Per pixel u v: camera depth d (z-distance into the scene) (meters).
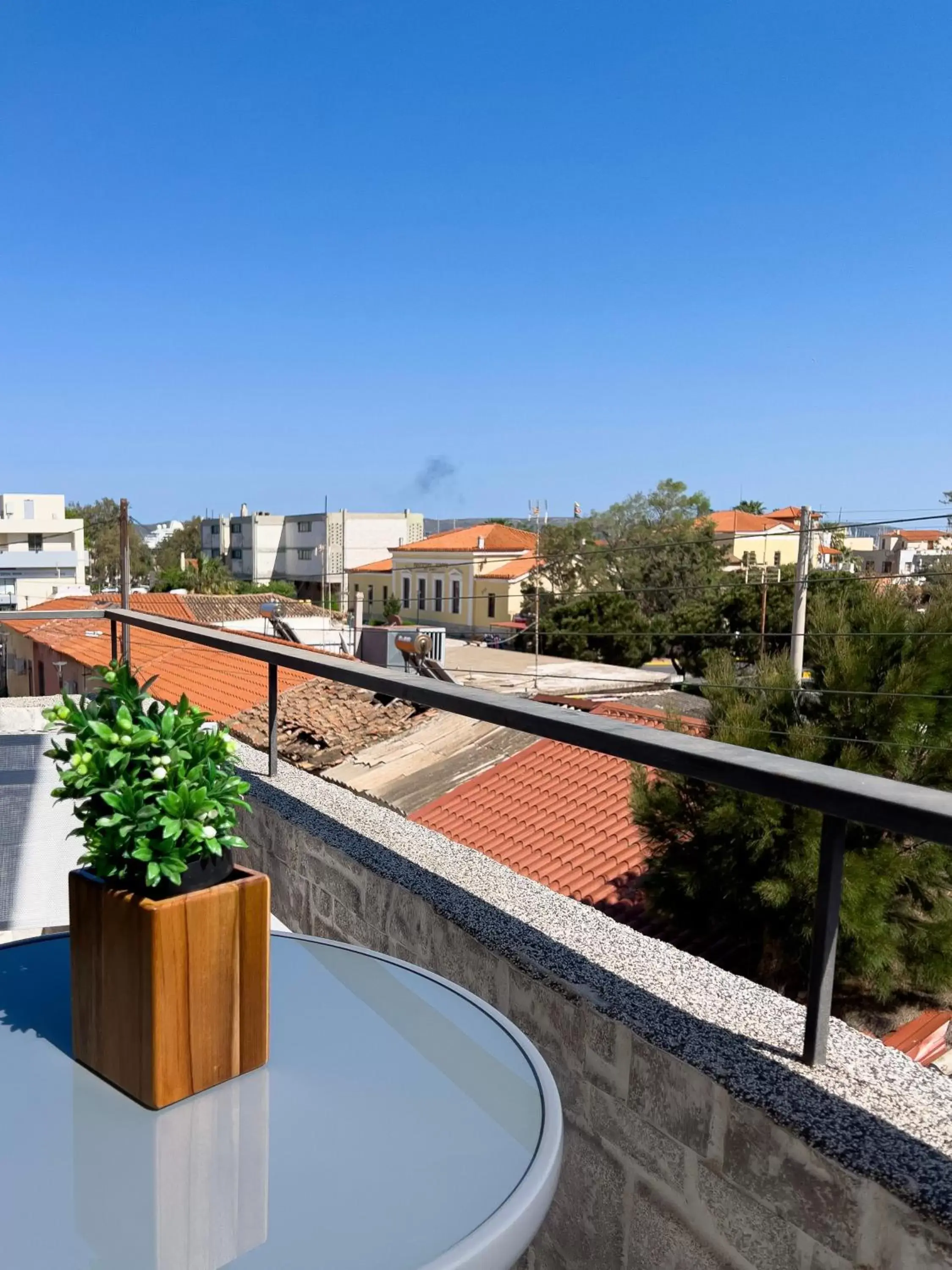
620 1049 1.43
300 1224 0.85
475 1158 0.96
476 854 2.20
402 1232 0.84
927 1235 1.02
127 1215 0.86
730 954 7.34
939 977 6.68
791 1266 1.17
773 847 6.73
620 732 1.43
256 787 2.76
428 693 1.92
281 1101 1.07
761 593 26.17
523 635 33.53
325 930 2.33
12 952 1.47
